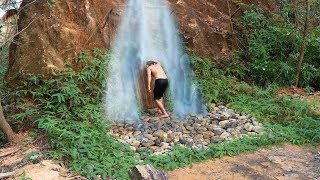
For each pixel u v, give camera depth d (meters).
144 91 7.12
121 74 6.93
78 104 6.15
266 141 5.87
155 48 7.54
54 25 6.76
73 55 6.70
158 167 5.12
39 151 5.30
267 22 8.88
